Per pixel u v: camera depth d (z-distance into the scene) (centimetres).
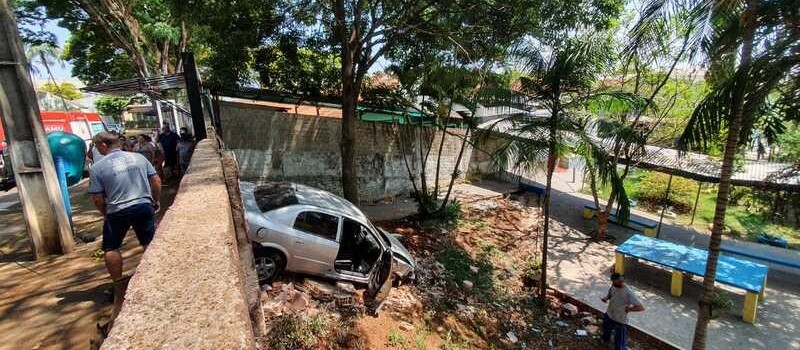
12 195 984
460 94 1123
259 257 553
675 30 665
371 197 1353
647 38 624
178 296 107
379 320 584
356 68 1120
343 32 955
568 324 792
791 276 1025
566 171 2506
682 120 1266
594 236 1285
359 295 629
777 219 1370
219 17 881
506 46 922
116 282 338
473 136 1144
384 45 995
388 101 1182
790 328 770
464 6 860
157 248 142
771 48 480
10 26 451
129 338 87
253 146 1059
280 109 1273
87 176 1215
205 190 241
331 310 559
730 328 765
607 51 809
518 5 840
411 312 654
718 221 584
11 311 357
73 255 504
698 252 964
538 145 772
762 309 843
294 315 509
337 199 694
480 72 1047
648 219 1500
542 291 841
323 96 1151
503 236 1215
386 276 579
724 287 937
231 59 948
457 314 710
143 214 350
